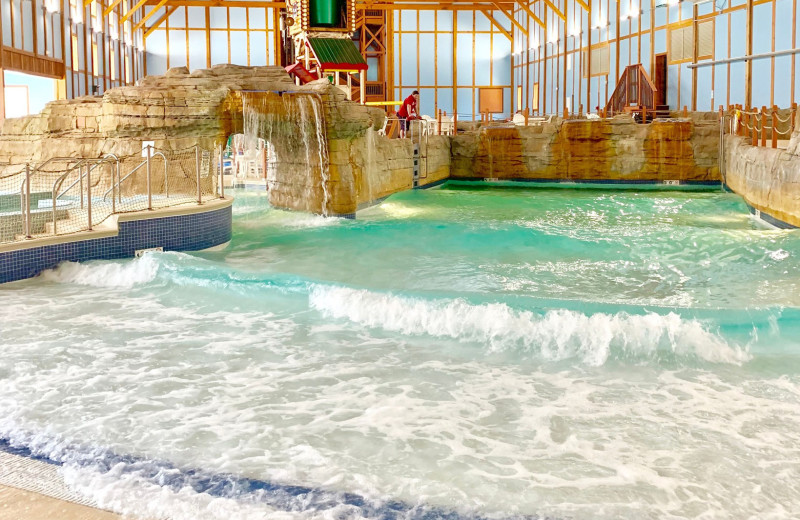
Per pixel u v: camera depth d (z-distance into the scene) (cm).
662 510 381
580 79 3356
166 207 1091
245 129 1398
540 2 3772
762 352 641
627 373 600
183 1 3828
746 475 420
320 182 1516
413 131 2233
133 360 623
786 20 2119
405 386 569
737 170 1872
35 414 504
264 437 472
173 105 1316
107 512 363
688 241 1242
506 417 509
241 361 624
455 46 4069
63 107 1345
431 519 370
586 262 1085
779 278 955
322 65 2130
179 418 502
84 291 867
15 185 1294
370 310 741
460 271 1018
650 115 2669
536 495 397
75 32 2839
